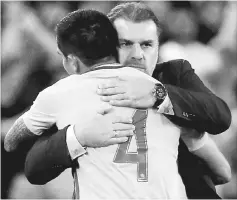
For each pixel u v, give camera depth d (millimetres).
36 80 17641
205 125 8648
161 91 8398
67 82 8578
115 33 8664
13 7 18188
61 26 8664
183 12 20234
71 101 8406
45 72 17703
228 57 19422
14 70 17594
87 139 8133
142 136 8312
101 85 8383
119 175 8086
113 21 8773
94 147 8219
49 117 8492
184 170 9414
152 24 8727
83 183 8188
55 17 18688
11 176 16938
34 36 17719
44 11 18750
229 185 16500
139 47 8641
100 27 8547
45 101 8516
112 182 8062
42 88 17609
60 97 8469
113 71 8484
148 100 8391
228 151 16922
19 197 16328
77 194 8258
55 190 16172
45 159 8328
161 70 9492
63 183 16188
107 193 8016
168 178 8227
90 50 8531
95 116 8203
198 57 19156
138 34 8586
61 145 8211
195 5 21016
